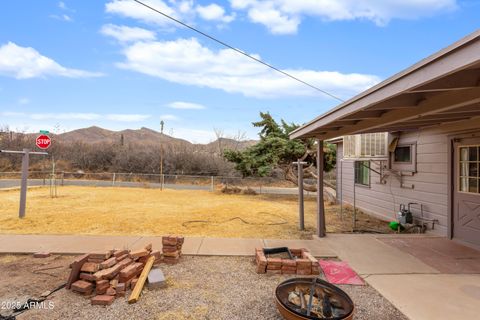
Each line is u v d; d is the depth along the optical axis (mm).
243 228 6578
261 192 14812
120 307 2869
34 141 21469
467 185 5105
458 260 4293
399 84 2621
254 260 4312
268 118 13461
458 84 2557
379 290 3293
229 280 3582
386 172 7637
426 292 3240
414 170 6441
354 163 9258
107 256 3414
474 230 4914
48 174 18641
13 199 10492
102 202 10211
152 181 19094
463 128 5039
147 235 5672
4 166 19750
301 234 6070
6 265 3990
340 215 8680
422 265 4086
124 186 16547
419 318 2695
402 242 5254
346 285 3479
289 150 12125
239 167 13570
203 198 12203
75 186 15859
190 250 4652
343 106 3764
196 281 3529
